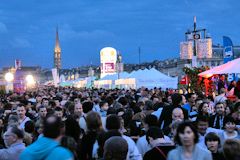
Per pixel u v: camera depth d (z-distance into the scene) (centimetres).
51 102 1384
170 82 3002
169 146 592
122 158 471
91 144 633
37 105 1380
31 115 1191
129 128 802
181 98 886
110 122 631
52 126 436
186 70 2439
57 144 434
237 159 476
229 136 747
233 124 748
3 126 880
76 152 582
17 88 4794
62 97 2064
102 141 585
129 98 1825
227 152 484
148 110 1027
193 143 498
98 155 587
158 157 581
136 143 723
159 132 609
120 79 3462
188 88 2433
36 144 434
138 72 3067
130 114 924
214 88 2036
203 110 1002
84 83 6606
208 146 627
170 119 871
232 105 1069
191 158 493
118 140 476
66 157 423
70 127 664
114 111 979
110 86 4203
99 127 648
